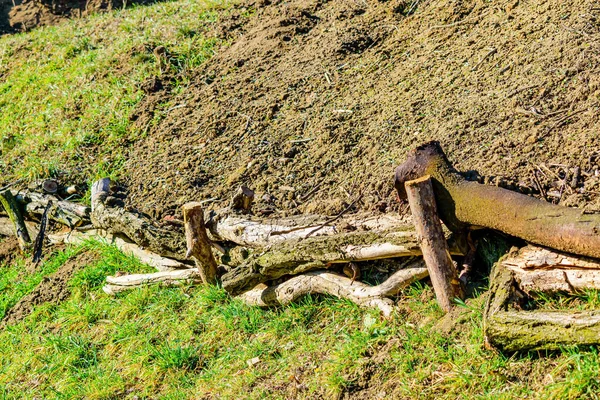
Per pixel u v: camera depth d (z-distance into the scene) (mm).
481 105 6039
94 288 6582
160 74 8719
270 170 6633
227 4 9898
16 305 6812
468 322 4453
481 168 5305
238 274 5461
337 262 5121
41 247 7469
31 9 15734
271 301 5379
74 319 6230
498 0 7297
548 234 4207
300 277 5289
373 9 8430
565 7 6617
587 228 4035
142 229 6410
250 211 6027
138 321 5883
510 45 6566
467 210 4570
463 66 6684
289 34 8578
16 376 5887
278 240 5555
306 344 4961
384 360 4516
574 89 5684
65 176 7832
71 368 5750
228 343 5344
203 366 5250
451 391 4137
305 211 5895
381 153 6168
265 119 7367
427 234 4594
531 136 5395
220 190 6652
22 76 10062
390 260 5062
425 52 7184
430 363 4355
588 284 4164
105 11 14789
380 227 5188
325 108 7113
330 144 6562
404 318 4766
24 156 8422
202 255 5684
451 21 7406
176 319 5762
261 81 7953
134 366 5445
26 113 9250
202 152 7301
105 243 6953
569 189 4824
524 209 4328
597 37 6047
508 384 4043
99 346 5898
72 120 8648
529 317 4047
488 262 4703
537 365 4051
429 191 4617
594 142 5082
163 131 7859
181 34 9367
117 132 8125
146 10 10883
